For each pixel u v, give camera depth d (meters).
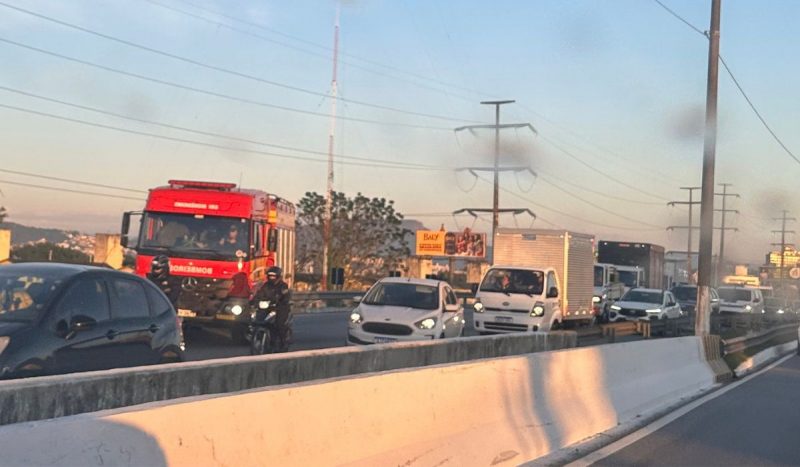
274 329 17.03
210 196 19.05
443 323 18.64
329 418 6.47
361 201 61.66
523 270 25.48
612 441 11.16
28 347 7.86
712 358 20.72
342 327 27.59
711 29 23.84
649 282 47.03
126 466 4.73
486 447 8.73
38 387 6.46
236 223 18.94
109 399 7.18
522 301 24.66
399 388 7.50
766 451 10.73
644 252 47.12
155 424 4.95
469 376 8.86
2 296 8.46
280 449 5.88
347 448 6.61
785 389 18.16
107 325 8.88
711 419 13.39
